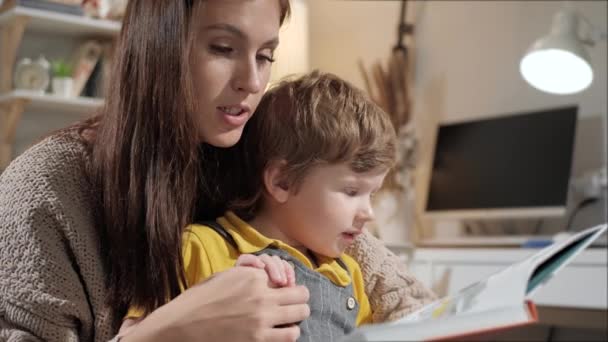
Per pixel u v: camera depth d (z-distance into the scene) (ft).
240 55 2.99
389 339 2.00
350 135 3.22
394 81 9.67
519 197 8.36
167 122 2.88
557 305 7.07
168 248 2.86
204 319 2.60
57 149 3.05
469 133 9.02
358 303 3.42
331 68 10.93
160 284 2.85
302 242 3.35
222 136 3.06
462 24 9.78
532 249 7.47
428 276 8.05
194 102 2.94
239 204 3.42
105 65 8.84
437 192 9.13
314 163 3.23
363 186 3.32
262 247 3.23
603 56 8.38
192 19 2.91
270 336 2.63
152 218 2.85
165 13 2.88
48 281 2.81
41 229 2.86
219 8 2.91
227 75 2.97
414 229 9.86
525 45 9.07
